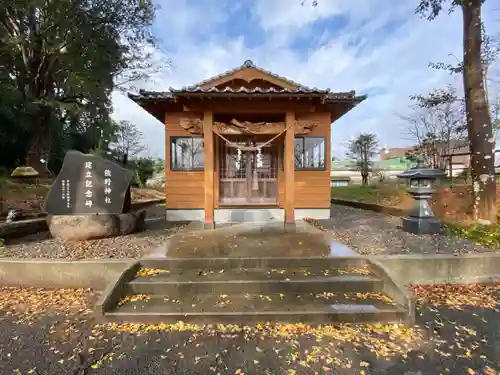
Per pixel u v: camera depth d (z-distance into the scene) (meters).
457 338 3.13
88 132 20.23
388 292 3.92
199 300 3.84
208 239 5.98
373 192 14.26
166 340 3.12
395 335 3.20
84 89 14.88
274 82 8.91
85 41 14.36
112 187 6.45
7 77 13.74
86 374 2.61
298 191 8.91
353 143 21.36
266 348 2.98
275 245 5.43
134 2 15.29
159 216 9.94
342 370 2.65
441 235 6.09
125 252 5.02
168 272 4.43
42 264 4.44
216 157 8.73
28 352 2.92
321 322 3.46
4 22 13.90
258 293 4.02
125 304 3.75
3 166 13.86
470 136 6.71
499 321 3.47
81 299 4.07
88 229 5.91
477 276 4.56
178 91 6.57
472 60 6.59
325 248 5.18
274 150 8.88
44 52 14.52
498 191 9.01
